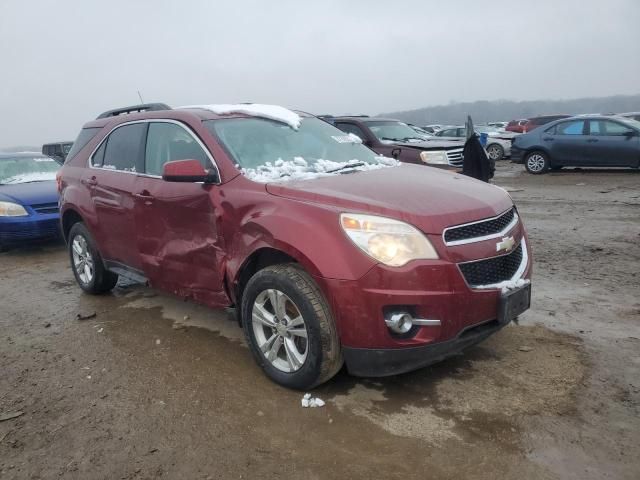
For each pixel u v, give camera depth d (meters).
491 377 3.61
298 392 3.53
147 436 3.12
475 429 3.04
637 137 14.14
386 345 3.14
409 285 3.07
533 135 15.85
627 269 5.93
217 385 3.68
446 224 3.21
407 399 3.39
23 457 2.99
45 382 3.86
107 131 5.43
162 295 5.75
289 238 3.33
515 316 3.46
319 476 2.71
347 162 4.41
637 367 3.65
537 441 2.90
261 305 3.64
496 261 3.41
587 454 2.78
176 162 3.85
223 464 2.84
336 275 3.14
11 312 5.50
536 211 9.88
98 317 5.17
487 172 9.23
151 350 4.32
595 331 4.27
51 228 8.24
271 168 3.97
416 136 11.11
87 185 5.39
